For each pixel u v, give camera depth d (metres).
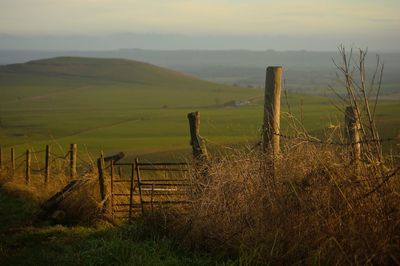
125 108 170.88
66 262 9.19
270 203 8.52
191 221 9.67
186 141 78.62
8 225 13.08
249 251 8.19
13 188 18.06
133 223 11.05
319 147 8.78
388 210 7.11
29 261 9.57
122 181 13.30
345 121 8.91
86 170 14.91
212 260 8.51
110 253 9.07
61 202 13.32
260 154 9.73
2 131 101.38
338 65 8.20
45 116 138.12
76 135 94.81
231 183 9.38
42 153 52.12
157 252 9.17
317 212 7.61
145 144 73.88
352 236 7.09
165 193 12.01
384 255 6.71
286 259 7.69
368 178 7.64
